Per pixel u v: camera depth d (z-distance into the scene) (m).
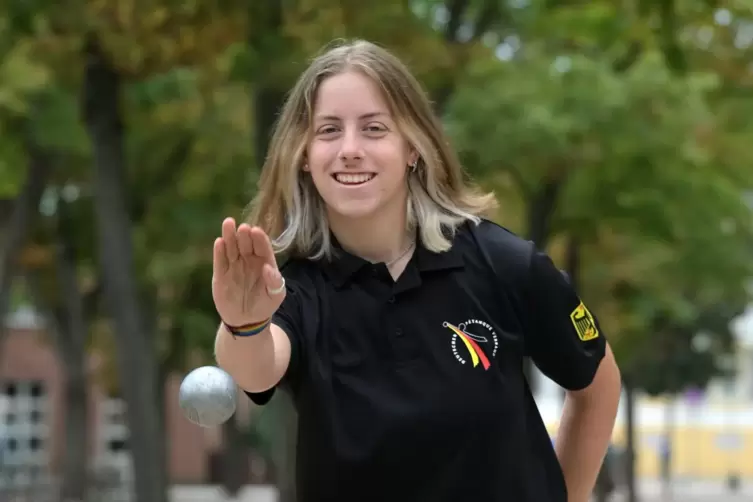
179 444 54.88
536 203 19.84
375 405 3.38
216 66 16.77
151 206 23.72
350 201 3.48
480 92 17.55
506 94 17.52
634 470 37.44
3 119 21.59
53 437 52.28
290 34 13.82
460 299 3.52
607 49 19.22
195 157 23.44
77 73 17.05
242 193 22.91
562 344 3.65
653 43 13.53
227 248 2.94
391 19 14.23
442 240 3.55
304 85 3.64
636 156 19.38
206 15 14.27
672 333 38.72
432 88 16.89
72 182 26.59
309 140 3.60
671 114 18.78
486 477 3.37
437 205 3.66
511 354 3.52
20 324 52.50
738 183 23.55
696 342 42.66
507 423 3.42
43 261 28.03
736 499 48.38
